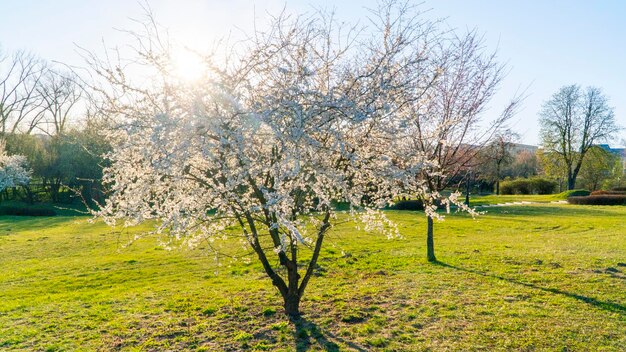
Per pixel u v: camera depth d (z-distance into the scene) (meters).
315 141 6.77
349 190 7.47
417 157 7.89
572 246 15.62
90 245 21.28
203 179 7.35
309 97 6.97
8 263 17.64
